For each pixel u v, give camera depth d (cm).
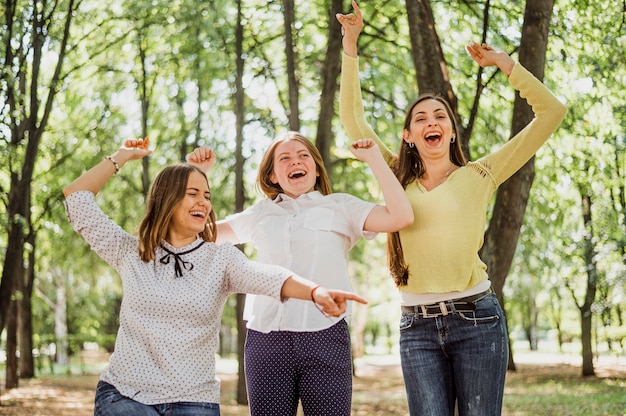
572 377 1980
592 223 1702
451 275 387
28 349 2177
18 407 1370
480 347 382
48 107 1220
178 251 343
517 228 700
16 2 1153
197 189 353
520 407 1242
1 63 1162
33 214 1823
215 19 1396
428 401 385
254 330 382
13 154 1170
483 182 400
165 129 1684
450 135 412
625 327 2070
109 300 3275
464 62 1100
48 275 3003
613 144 1263
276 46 1459
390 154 446
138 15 1403
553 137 1113
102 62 1557
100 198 1836
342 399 370
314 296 306
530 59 678
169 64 1527
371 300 2898
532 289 2408
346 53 452
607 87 1059
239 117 1303
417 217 395
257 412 374
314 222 386
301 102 1466
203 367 331
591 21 964
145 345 328
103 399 322
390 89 1373
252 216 407
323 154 962
